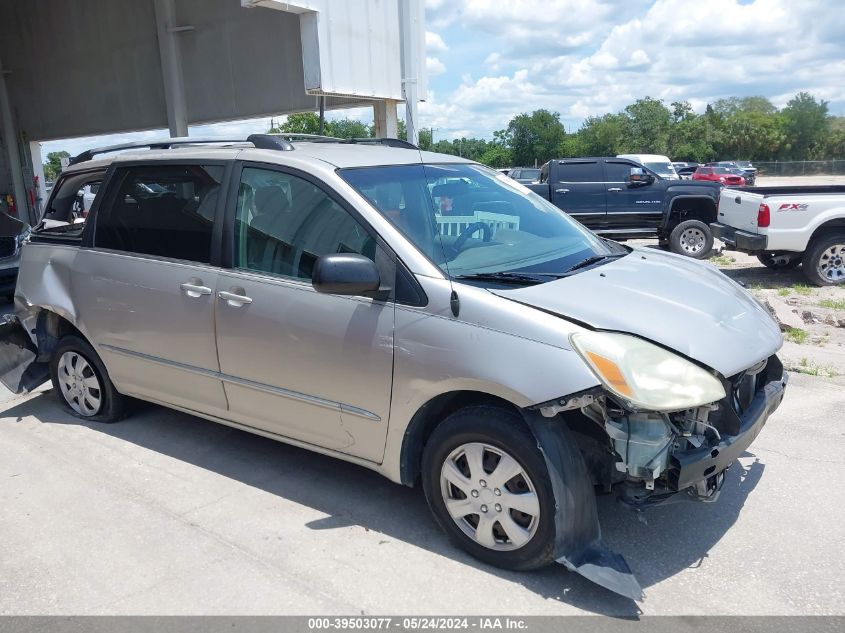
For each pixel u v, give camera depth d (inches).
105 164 185.5
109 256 177.0
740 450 120.6
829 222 382.0
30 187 696.4
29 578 125.0
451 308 122.2
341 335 134.0
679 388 109.0
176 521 143.3
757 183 1807.3
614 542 132.3
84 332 185.6
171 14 541.0
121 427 194.7
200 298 156.4
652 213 534.3
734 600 114.3
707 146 3235.7
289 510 147.0
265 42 505.7
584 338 111.9
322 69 352.5
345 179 142.0
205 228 158.6
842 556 126.2
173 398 172.7
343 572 124.3
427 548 131.3
